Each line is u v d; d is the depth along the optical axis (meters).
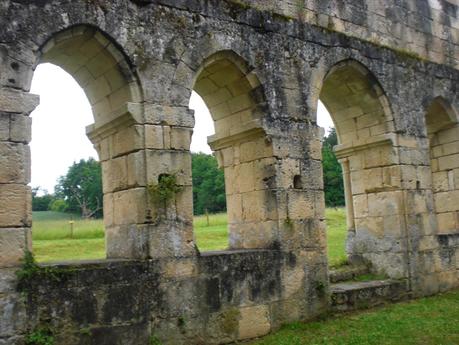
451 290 15.10
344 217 34.69
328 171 53.78
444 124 16.98
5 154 8.12
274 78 11.64
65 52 9.82
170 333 9.35
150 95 9.78
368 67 13.84
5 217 8.02
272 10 12.16
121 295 8.89
